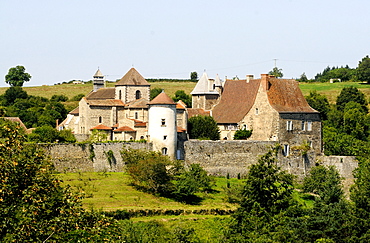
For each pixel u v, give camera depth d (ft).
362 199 265.13
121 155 321.52
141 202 272.72
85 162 309.83
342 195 298.56
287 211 241.96
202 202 291.38
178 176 316.40
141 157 311.47
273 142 366.02
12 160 151.64
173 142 336.49
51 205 153.17
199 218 263.08
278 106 374.43
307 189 330.34
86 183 286.05
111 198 269.64
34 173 155.22
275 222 230.48
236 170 352.49
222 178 344.69
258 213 237.66
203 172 312.50
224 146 350.84
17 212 148.15
